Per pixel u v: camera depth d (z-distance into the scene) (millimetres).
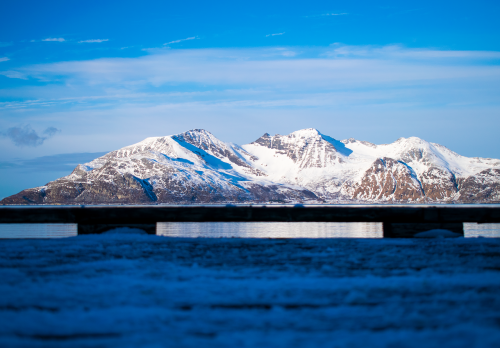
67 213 12227
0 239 11047
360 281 5660
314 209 12102
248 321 3945
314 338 3443
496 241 10250
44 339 3406
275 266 7012
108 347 3225
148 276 6102
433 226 11820
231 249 9094
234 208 12195
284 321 3941
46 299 4738
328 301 4672
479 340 3246
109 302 4637
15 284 5492
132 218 12219
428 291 5086
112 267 6770
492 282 5496
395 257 7883
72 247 9188
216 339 3414
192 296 4914
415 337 3385
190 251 8789
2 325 3730
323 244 9914
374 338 3404
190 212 12203
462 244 9719
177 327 3766
